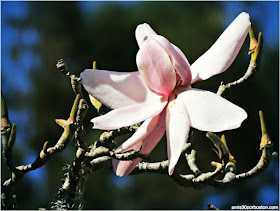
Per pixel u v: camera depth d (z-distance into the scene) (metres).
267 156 2.02
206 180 1.94
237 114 1.65
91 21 5.68
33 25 5.79
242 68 4.72
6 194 1.95
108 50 5.53
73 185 1.98
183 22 5.54
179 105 1.74
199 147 4.64
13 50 5.70
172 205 5.01
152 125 1.78
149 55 1.76
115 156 1.75
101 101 1.83
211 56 1.84
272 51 5.51
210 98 1.71
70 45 5.64
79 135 1.78
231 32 1.83
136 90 1.83
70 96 5.25
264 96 5.39
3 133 1.88
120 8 5.64
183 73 1.77
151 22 5.56
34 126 5.17
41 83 5.38
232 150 5.09
